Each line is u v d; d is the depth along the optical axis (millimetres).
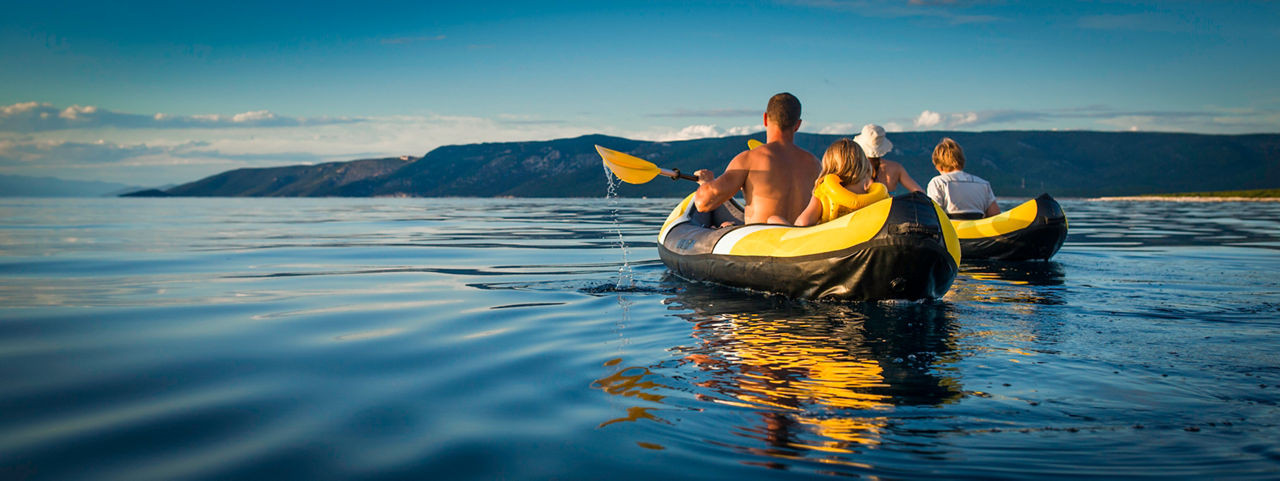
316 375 2430
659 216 20141
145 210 28609
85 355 2738
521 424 1870
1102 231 11680
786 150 4816
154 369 2520
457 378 2365
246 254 7547
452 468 1579
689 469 1547
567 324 3357
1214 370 2344
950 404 1988
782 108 4777
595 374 2383
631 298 4211
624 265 6281
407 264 6477
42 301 4184
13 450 1692
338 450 1698
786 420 1860
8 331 3236
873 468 1539
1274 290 4328
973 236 6566
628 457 1621
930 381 2240
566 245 8820
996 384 2197
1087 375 2293
